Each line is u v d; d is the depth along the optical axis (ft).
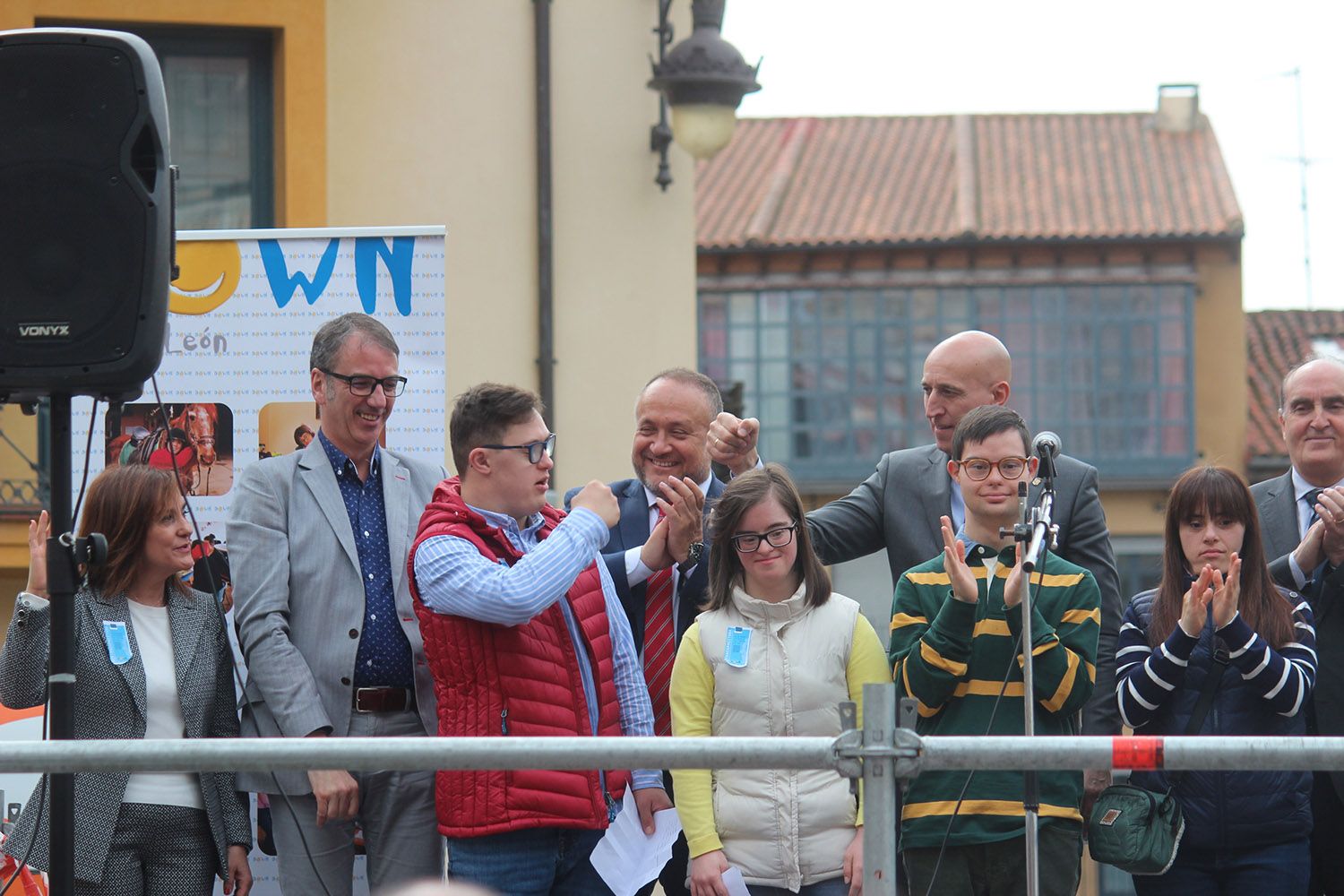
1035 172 91.76
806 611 17.35
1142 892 18.01
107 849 17.12
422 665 18.10
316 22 33.73
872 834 13.15
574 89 35.14
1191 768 12.93
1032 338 87.56
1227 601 17.21
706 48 33.35
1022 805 16.72
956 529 19.83
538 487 16.74
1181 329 87.20
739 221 88.94
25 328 15.10
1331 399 20.59
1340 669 18.97
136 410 20.72
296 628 18.02
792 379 87.97
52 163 15.17
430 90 34.37
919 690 16.66
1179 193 89.25
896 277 87.76
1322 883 18.81
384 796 17.94
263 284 20.77
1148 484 85.10
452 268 34.40
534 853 16.42
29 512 32.50
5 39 15.20
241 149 34.24
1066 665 16.62
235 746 13.10
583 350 35.06
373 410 18.31
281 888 18.03
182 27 33.65
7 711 20.57
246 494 18.38
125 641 17.54
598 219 35.22
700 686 17.30
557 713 16.40
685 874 19.04
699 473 19.57
